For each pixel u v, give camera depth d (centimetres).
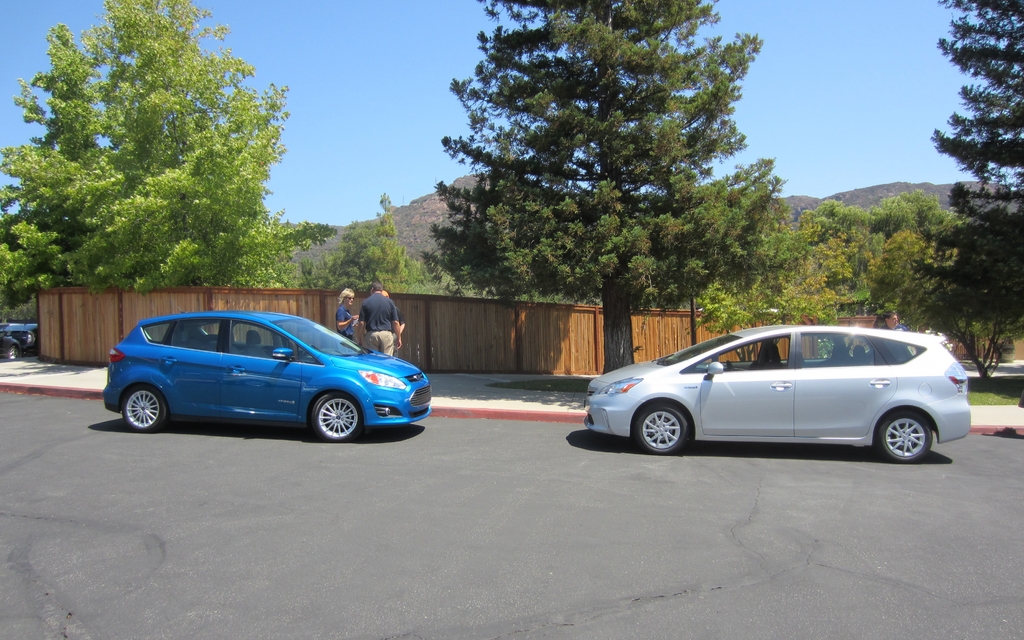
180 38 1614
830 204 5166
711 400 834
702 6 1352
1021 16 1625
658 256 1288
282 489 659
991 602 435
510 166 1402
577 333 2034
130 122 1568
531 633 386
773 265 1329
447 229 1488
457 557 494
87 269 1505
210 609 409
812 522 589
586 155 1354
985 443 965
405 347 1590
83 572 460
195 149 1544
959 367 838
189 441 874
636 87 1342
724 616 410
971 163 1672
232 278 1658
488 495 648
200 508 597
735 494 673
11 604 414
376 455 811
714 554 509
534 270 1258
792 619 407
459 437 929
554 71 1427
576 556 500
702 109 1313
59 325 1642
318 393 881
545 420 1077
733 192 1281
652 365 902
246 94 1688
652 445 847
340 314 1223
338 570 468
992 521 600
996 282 1652
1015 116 1611
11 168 1509
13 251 1697
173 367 912
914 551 523
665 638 382
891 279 2164
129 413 923
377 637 379
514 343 1845
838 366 841
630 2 1324
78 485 666
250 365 895
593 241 1259
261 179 1680
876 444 829
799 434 832
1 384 1299
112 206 1441
